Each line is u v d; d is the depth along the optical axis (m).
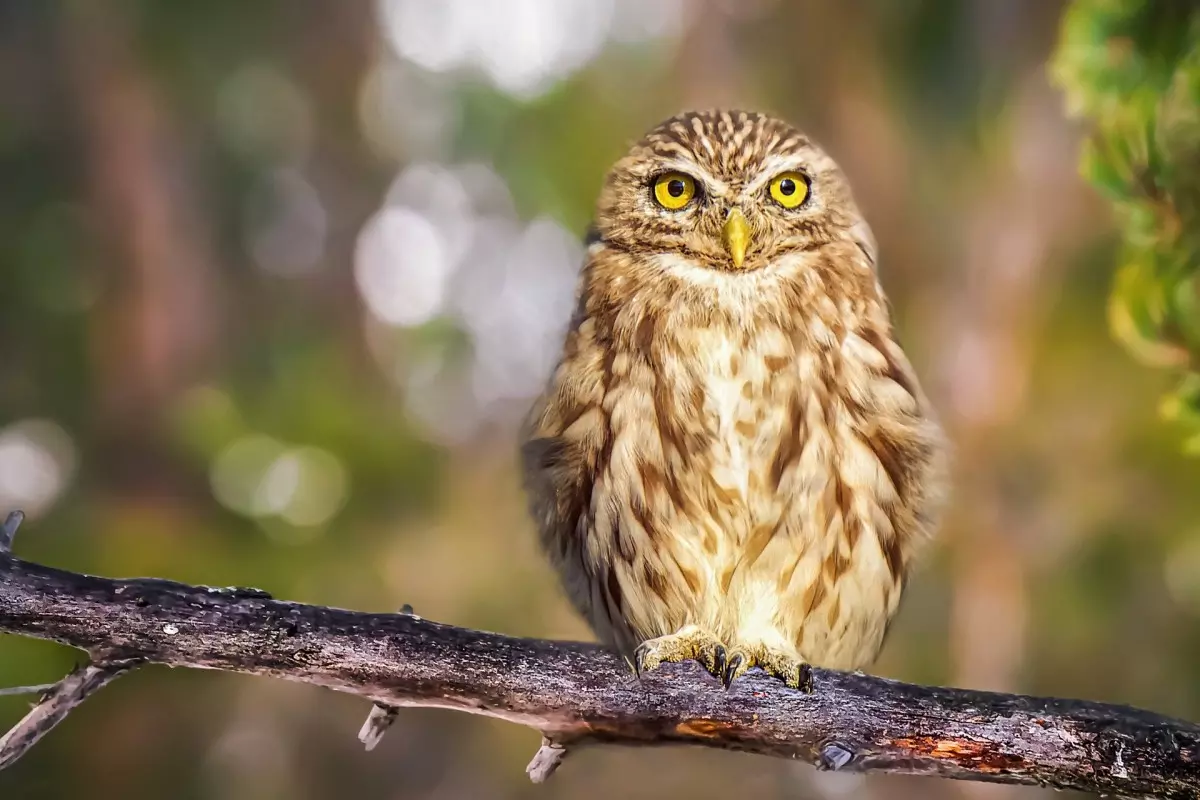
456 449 6.59
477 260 7.50
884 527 3.56
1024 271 5.30
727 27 5.70
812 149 3.59
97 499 5.54
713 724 3.48
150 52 6.51
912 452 3.56
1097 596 4.95
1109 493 4.91
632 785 5.32
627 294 3.57
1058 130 5.25
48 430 6.07
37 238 6.31
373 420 5.83
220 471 5.34
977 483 5.02
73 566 4.88
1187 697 4.88
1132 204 3.48
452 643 3.47
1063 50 3.49
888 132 5.47
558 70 6.29
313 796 5.37
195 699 5.02
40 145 6.42
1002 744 3.46
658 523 3.56
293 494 5.39
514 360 7.27
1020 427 5.10
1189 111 3.47
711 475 3.55
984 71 5.33
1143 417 4.92
